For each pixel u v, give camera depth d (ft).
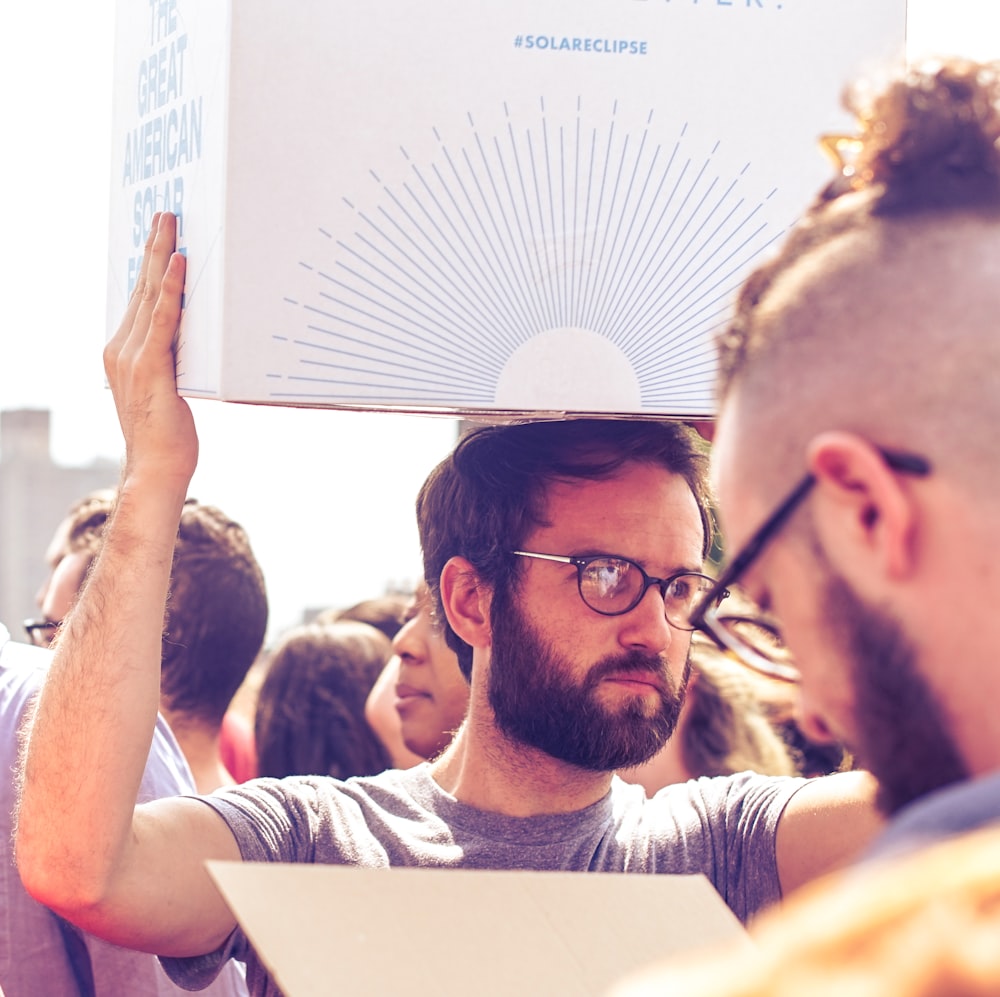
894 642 2.18
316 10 3.71
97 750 4.27
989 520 2.08
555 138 3.79
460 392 3.78
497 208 3.78
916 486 2.13
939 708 2.14
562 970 2.80
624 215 3.83
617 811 4.97
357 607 10.86
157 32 4.42
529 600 4.66
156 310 4.25
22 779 4.50
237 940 4.73
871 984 1.12
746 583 2.50
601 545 4.64
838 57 3.91
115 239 4.89
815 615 2.32
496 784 4.78
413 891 2.86
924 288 2.19
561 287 3.81
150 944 4.34
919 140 2.34
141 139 4.59
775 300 2.42
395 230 3.74
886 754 2.22
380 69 3.73
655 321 3.85
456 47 3.76
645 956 2.90
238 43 3.68
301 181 3.71
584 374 3.83
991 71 2.41
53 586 8.88
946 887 1.20
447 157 3.76
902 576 2.15
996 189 2.27
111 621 4.39
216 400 3.83
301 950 2.62
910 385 2.15
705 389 3.86
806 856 4.75
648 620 4.64
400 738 9.20
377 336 3.75
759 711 8.02
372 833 4.79
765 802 4.94
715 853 4.88
